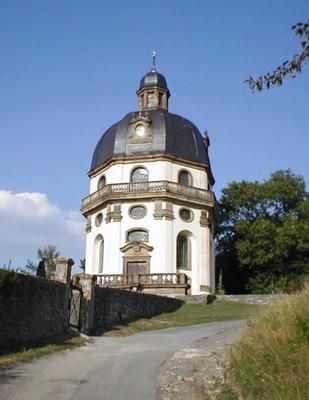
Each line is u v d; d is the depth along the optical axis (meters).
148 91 49.88
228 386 10.62
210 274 41.75
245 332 13.13
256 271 48.16
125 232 40.59
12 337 15.77
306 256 47.50
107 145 44.41
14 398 9.98
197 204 41.94
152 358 14.91
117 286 37.00
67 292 19.36
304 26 8.00
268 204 50.88
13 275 15.95
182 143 43.53
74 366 13.59
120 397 10.35
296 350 10.70
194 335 20.55
